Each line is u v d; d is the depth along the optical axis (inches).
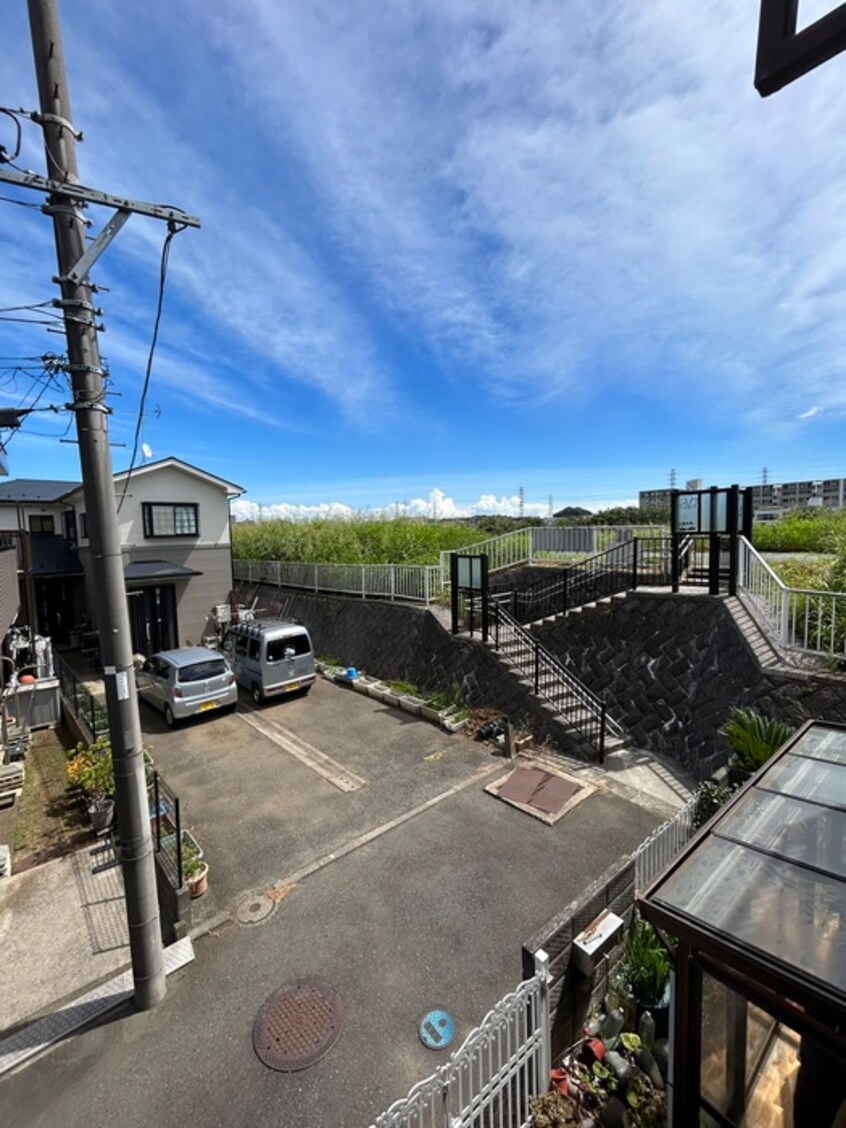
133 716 143.1
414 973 156.5
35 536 754.8
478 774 281.6
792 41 62.7
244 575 783.1
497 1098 112.8
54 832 252.5
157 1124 119.0
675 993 91.3
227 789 276.4
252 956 165.2
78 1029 142.5
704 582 347.6
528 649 373.7
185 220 134.3
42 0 118.6
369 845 221.3
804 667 239.8
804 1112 80.4
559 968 132.0
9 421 148.2
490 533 753.6
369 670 490.6
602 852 211.2
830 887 84.7
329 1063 131.0
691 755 277.7
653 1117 106.3
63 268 128.4
